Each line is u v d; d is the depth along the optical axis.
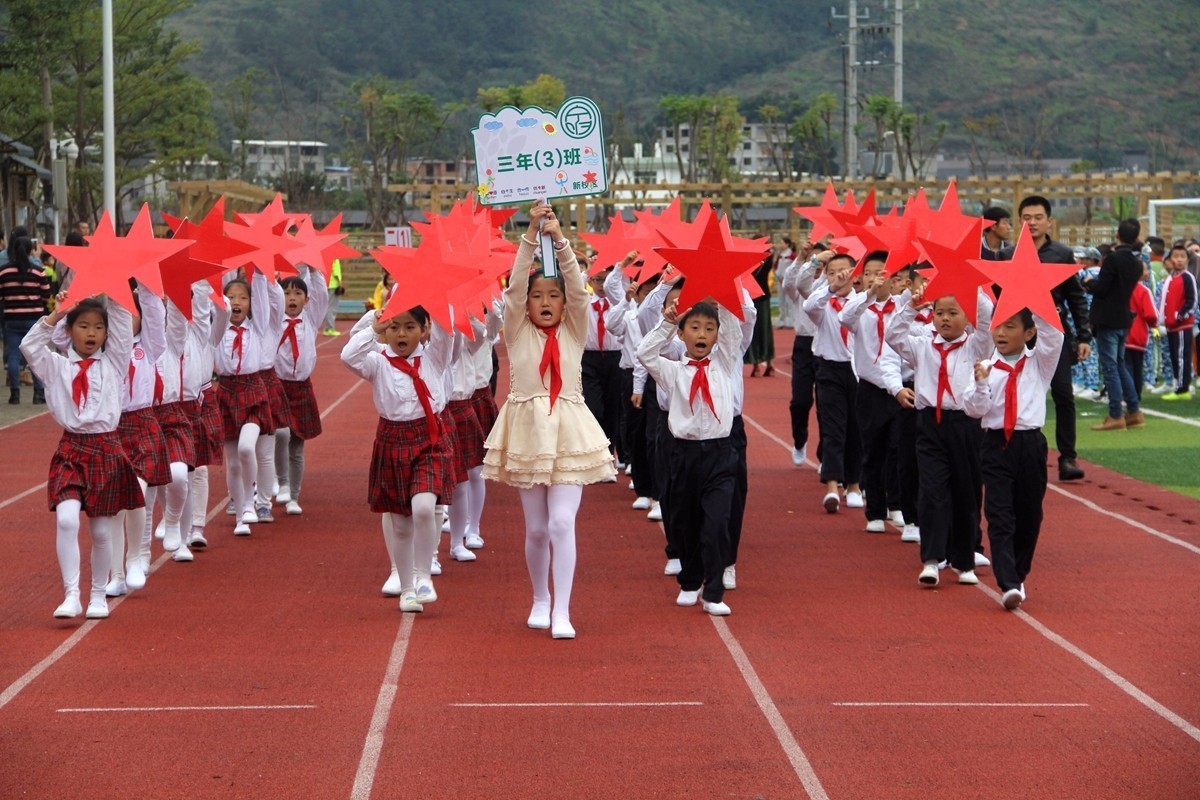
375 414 20.41
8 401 21.20
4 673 7.64
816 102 72.06
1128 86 148.62
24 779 6.08
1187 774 6.18
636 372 12.12
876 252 11.58
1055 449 16.25
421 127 69.44
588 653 8.05
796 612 9.04
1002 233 11.99
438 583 9.89
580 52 159.12
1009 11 163.88
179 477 10.19
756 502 13.09
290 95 138.88
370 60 155.75
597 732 6.70
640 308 11.32
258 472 12.05
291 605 9.20
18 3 37.06
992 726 6.81
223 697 7.21
